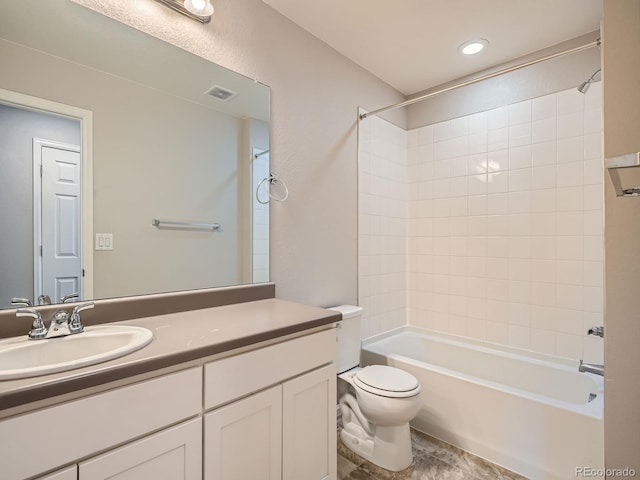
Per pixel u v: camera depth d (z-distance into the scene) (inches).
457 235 98.4
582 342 78.0
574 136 78.8
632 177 38.5
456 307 98.6
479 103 94.0
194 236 59.2
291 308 59.2
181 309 56.1
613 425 39.6
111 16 50.1
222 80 62.2
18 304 42.1
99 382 29.6
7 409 25.9
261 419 43.4
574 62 78.7
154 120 54.6
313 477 50.3
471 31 76.0
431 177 104.0
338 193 85.1
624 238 38.8
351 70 88.4
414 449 70.0
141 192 53.2
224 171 63.1
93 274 48.3
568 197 79.7
